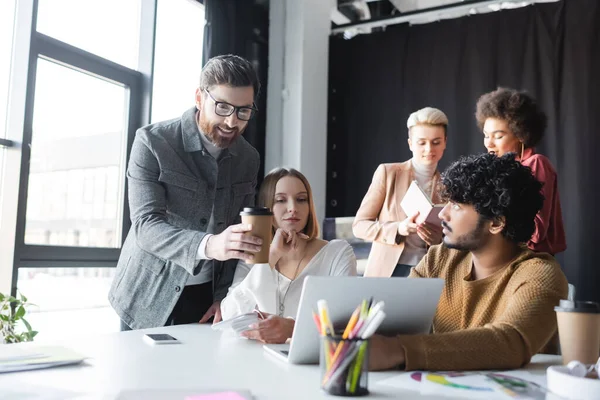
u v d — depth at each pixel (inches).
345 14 160.9
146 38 126.8
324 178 156.3
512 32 136.0
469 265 53.4
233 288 69.7
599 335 39.6
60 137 109.2
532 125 89.8
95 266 115.7
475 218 49.3
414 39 148.1
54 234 107.7
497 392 32.7
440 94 142.9
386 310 40.9
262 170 150.0
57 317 109.3
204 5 137.1
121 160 124.2
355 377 31.4
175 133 72.2
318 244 73.2
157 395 30.4
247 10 147.3
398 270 102.6
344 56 157.8
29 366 37.1
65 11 109.4
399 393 32.3
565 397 32.1
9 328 88.6
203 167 72.9
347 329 32.3
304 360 40.8
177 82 134.5
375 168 150.2
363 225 106.9
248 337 51.2
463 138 139.3
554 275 46.2
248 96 67.5
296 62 151.5
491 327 41.3
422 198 92.5
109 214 120.8
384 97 150.8
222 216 75.4
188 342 49.3
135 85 126.0
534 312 42.9
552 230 84.1
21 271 101.0
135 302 71.5
